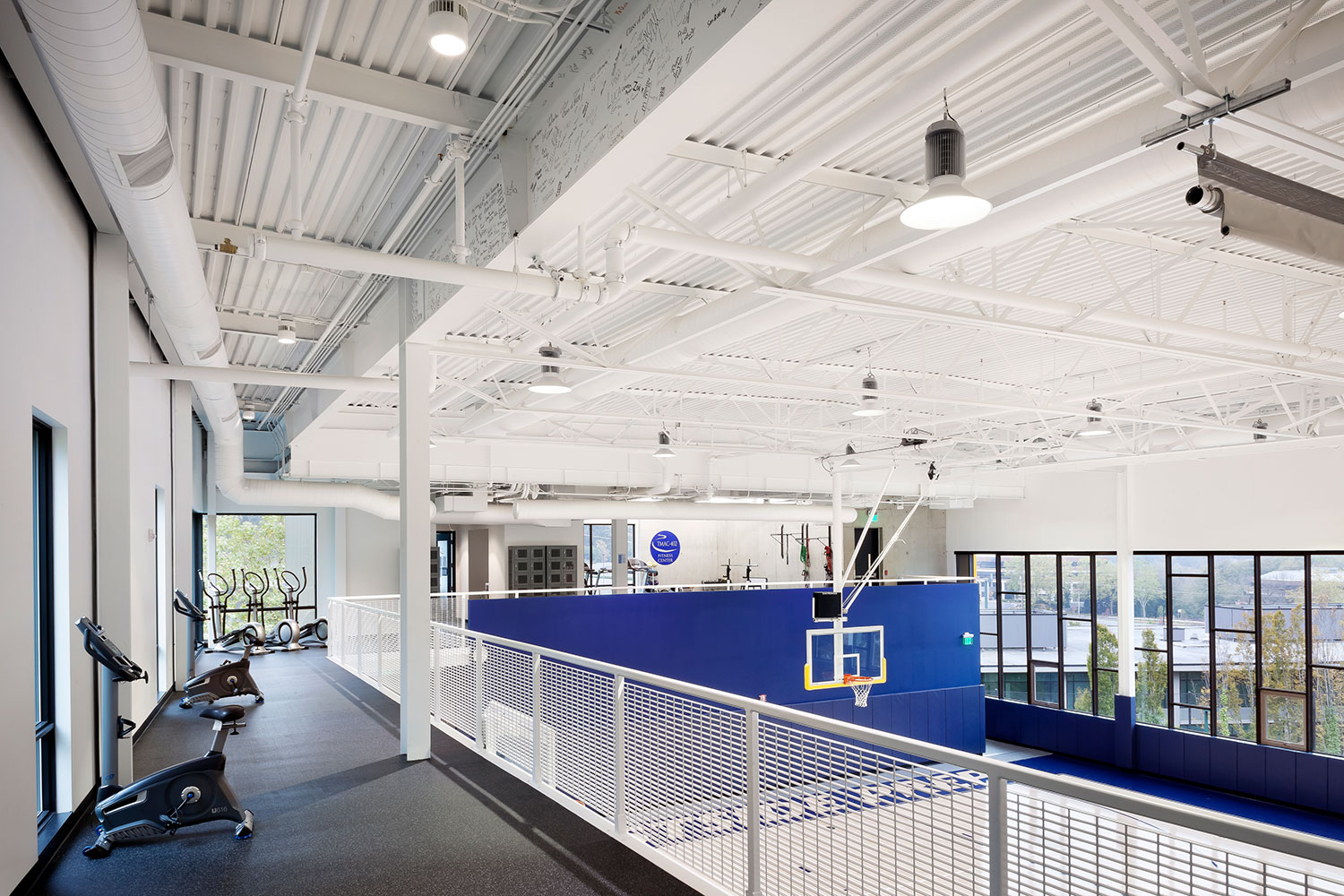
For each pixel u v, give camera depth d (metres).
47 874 4.50
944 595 17.77
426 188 5.75
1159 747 16.81
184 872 4.52
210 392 9.11
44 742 5.08
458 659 7.93
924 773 2.99
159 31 4.02
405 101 4.66
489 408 11.95
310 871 4.52
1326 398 12.81
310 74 4.38
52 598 5.14
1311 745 14.74
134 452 8.33
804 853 3.50
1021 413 14.50
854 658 16.56
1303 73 3.17
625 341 9.08
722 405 14.49
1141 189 4.30
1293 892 2.03
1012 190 4.29
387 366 9.38
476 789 6.01
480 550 20.52
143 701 8.51
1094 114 4.66
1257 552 15.56
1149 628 17.42
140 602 8.47
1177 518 16.77
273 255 4.56
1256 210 3.78
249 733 8.01
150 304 8.51
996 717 20.06
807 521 18.92
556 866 4.55
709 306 7.18
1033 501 20.09
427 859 4.67
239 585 18.09
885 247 4.92
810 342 9.91
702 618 15.27
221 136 5.25
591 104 4.42
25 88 4.12
